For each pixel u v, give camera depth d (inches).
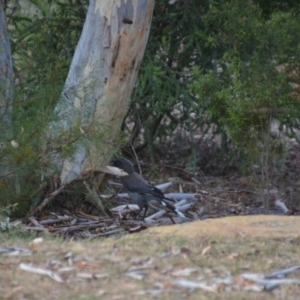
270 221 426.6
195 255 359.6
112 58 558.9
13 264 346.3
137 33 564.7
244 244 377.4
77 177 552.1
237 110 583.5
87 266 344.5
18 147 488.1
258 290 320.8
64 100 503.2
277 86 590.6
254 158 622.8
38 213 550.6
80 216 571.2
